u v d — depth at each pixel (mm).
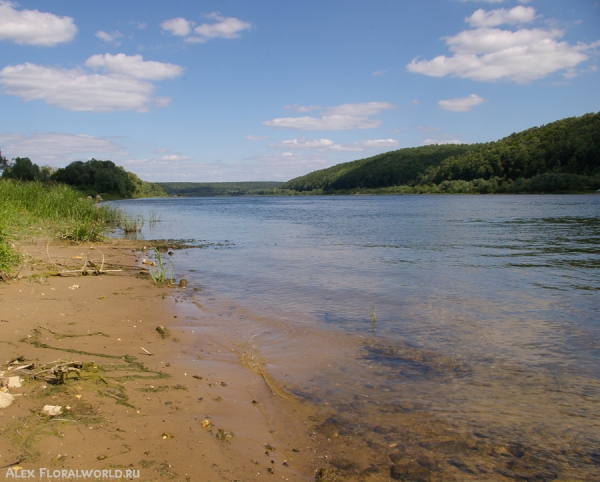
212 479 2943
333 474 3107
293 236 20375
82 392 3971
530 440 3568
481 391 4449
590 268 11367
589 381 4656
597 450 3430
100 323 6293
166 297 8273
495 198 72812
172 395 4199
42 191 20641
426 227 24344
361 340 5984
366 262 12562
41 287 8117
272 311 7430
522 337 6070
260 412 4039
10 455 2934
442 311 7410
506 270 11172
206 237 20125
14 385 3910
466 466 3246
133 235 21031
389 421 3885
